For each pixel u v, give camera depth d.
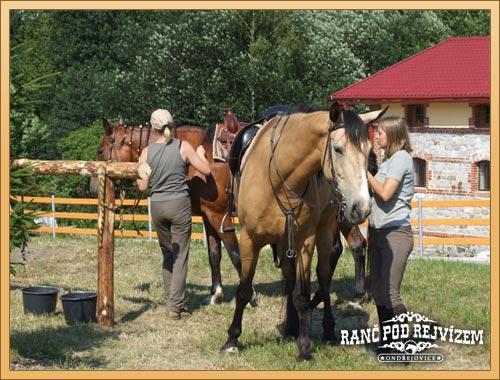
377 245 6.40
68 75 34.28
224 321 7.98
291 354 6.65
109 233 7.77
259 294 9.20
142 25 35.31
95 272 11.45
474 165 23.33
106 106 29.97
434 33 33.34
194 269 10.94
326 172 5.69
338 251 8.13
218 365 6.40
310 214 6.15
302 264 6.31
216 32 27.89
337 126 5.56
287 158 5.98
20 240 5.81
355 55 31.62
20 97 5.99
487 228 22.97
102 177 7.74
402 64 26.03
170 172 7.83
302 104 6.39
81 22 36.28
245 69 26.84
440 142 24.06
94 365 6.46
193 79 27.62
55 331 7.53
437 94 23.23
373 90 24.75
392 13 32.94
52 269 11.66
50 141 27.05
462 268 10.62
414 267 10.66
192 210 8.53
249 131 7.20
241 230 6.52
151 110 28.81
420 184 24.80
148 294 9.33
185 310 8.27
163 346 7.06
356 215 5.34
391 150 6.32
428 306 8.18
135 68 30.69
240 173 6.97
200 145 8.52
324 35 30.20
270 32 28.86
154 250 13.02
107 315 7.73
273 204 6.16
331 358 6.55
